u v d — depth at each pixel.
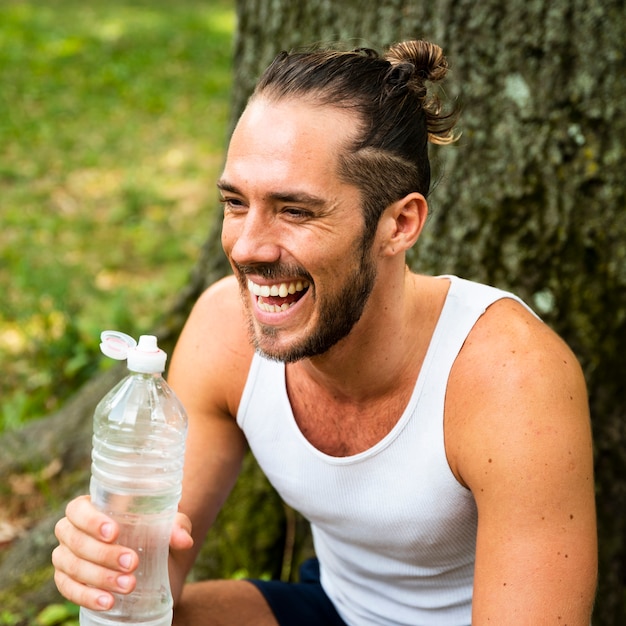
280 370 2.26
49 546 3.61
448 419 2.12
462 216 3.27
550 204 3.21
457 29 3.22
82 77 12.72
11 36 14.64
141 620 2.12
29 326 5.68
